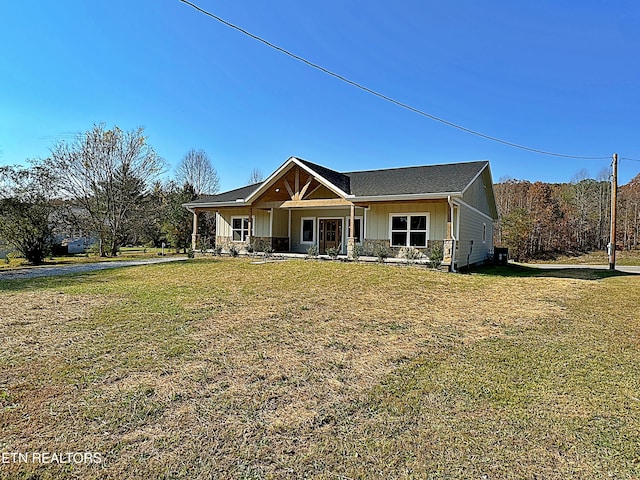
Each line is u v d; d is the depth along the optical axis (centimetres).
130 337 511
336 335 541
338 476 229
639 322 633
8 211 1803
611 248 1680
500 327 598
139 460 242
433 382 378
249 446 262
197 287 915
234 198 1869
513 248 2888
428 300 805
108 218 2344
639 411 317
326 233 1878
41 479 221
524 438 274
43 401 323
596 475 231
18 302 732
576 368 419
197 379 377
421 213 1530
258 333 542
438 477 229
